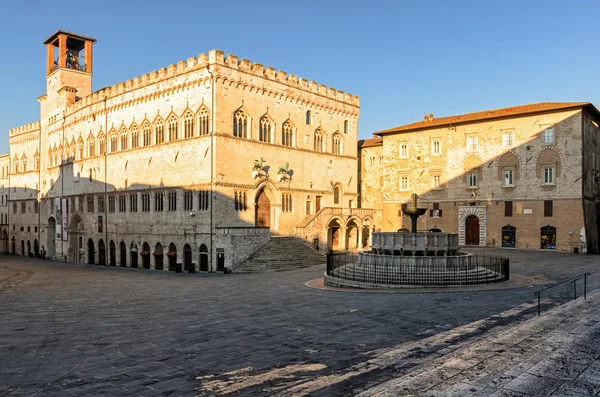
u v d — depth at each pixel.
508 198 69.94
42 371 15.94
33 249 102.62
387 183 83.38
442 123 76.06
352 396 12.90
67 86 89.31
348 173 79.94
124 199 72.94
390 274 35.41
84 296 34.78
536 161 67.50
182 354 17.86
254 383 14.46
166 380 14.88
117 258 74.12
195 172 60.84
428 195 78.44
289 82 69.38
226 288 38.91
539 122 67.44
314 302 29.16
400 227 81.50
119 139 74.12
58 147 91.62
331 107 76.81
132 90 71.12
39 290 39.34
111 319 24.89
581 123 63.91
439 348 17.59
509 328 19.48
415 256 36.50
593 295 27.06
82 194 83.12
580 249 62.88
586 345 16.02
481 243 72.25
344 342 19.30
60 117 90.75
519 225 68.75
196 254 60.44
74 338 20.59
